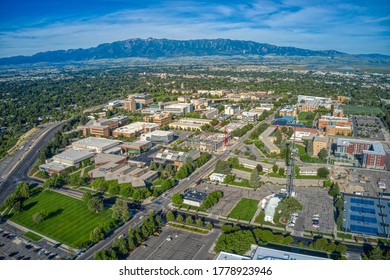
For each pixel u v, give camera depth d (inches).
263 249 6835.6
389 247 7736.2
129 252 7608.3
